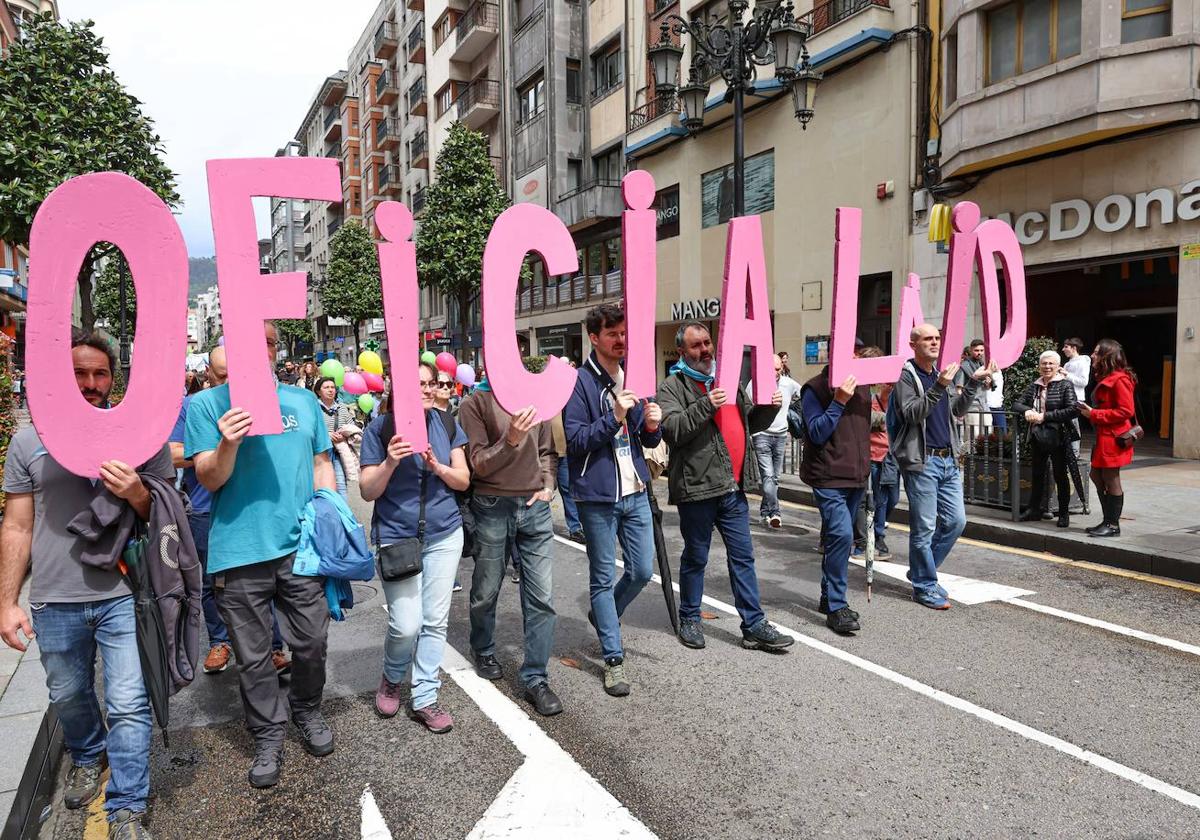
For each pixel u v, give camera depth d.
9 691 3.58
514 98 27.94
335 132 59.00
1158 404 14.12
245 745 3.42
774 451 7.97
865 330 14.97
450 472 3.41
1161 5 10.30
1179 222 10.45
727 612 5.09
